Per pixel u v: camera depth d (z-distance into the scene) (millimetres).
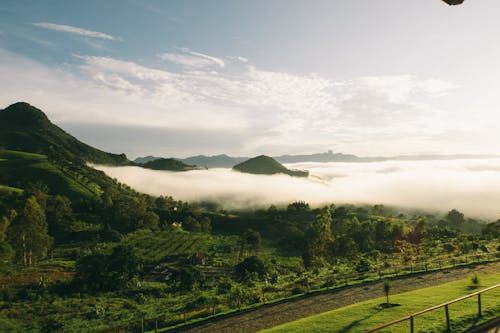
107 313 53938
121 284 77750
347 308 28359
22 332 45812
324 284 46562
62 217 162750
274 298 41906
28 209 102562
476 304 22359
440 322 18859
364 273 52750
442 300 26734
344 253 98875
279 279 71000
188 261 114750
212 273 96562
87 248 127438
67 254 119750
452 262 55344
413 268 52562
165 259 121688
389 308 26266
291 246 152875
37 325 48719
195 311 39688
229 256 131125
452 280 42656
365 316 24734
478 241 95500
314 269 78875
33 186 190750
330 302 37594
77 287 73438
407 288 40500
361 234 114750
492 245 83250
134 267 85438
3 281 75125
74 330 44531
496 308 20250
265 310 36906
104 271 79062
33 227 99250
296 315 34094
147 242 150750
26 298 64812
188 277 76375
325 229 107000
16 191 167375
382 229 113438
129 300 66312
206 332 31938
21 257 97188
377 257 83750
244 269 86812
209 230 199250
